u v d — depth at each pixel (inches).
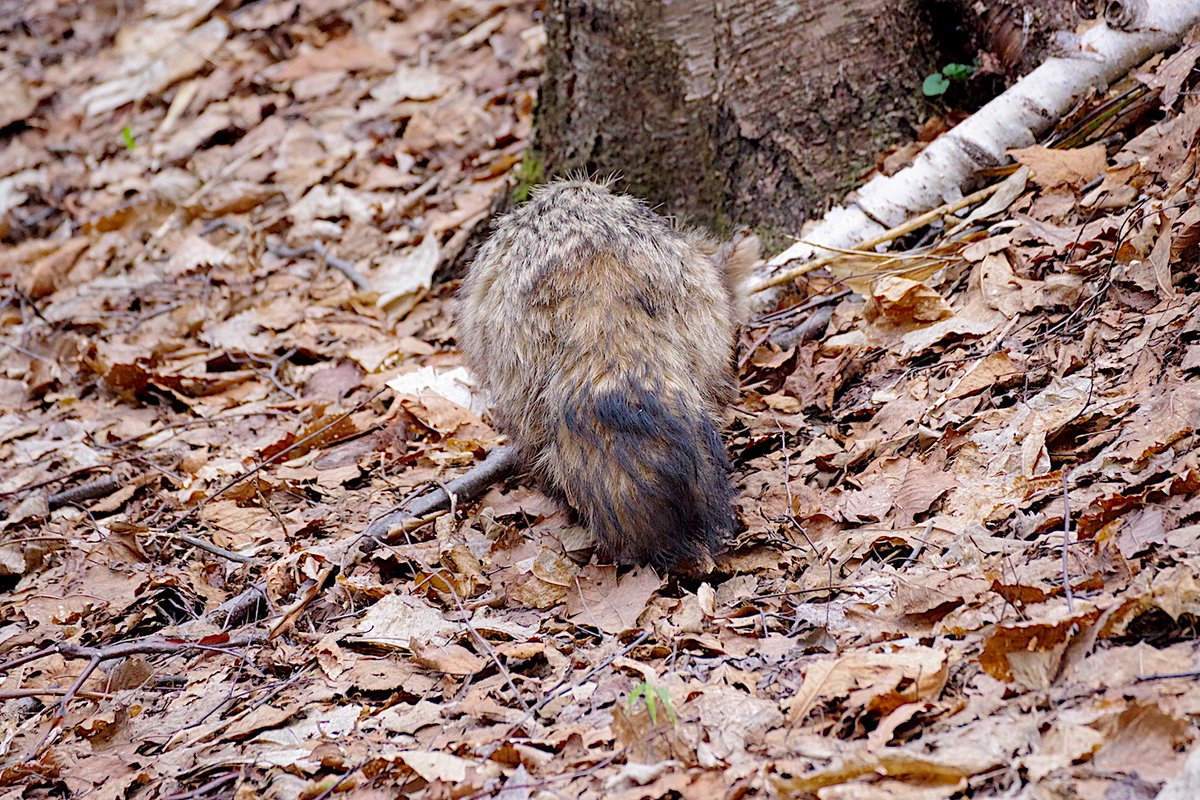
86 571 251.6
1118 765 136.2
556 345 216.8
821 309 283.4
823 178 316.2
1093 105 286.0
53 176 481.4
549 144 358.0
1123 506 181.5
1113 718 141.1
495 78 467.2
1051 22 294.4
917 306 259.0
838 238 293.0
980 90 318.7
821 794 141.7
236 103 488.4
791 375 264.1
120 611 238.2
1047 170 272.2
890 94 315.9
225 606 227.0
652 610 201.8
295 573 230.2
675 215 331.3
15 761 192.5
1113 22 281.1
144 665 211.2
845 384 257.0
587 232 222.5
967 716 152.6
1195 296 219.1
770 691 169.5
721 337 240.2
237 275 393.7
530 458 230.5
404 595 216.8
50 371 351.9
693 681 175.2
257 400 325.4
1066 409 211.6
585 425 207.9
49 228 456.4
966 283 266.7
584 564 222.5
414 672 195.2
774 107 316.5
